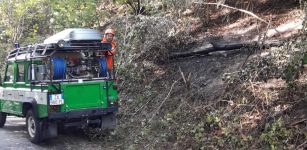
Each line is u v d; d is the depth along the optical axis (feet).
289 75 24.25
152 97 35.22
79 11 48.06
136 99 36.11
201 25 40.55
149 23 38.09
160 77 37.37
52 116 29.45
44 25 62.18
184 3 39.27
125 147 29.40
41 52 31.35
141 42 39.42
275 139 22.75
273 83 27.20
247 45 33.17
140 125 32.14
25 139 33.73
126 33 40.86
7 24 66.80
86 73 32.35
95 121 31.78
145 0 43.14
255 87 27.50
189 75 34.68
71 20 47.96
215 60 35.24
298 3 35.42
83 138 33.65
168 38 38.81
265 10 36.96
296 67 23.76
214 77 32.76
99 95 31.35
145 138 29.37
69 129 36.22
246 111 26.43
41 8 60.39
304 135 22.24
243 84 27.99
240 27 36.86
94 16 48.75
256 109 26.00
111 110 31.73
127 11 49.39
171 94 33.99
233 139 24.39
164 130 29.53
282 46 27.43
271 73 26.78
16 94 34.71
